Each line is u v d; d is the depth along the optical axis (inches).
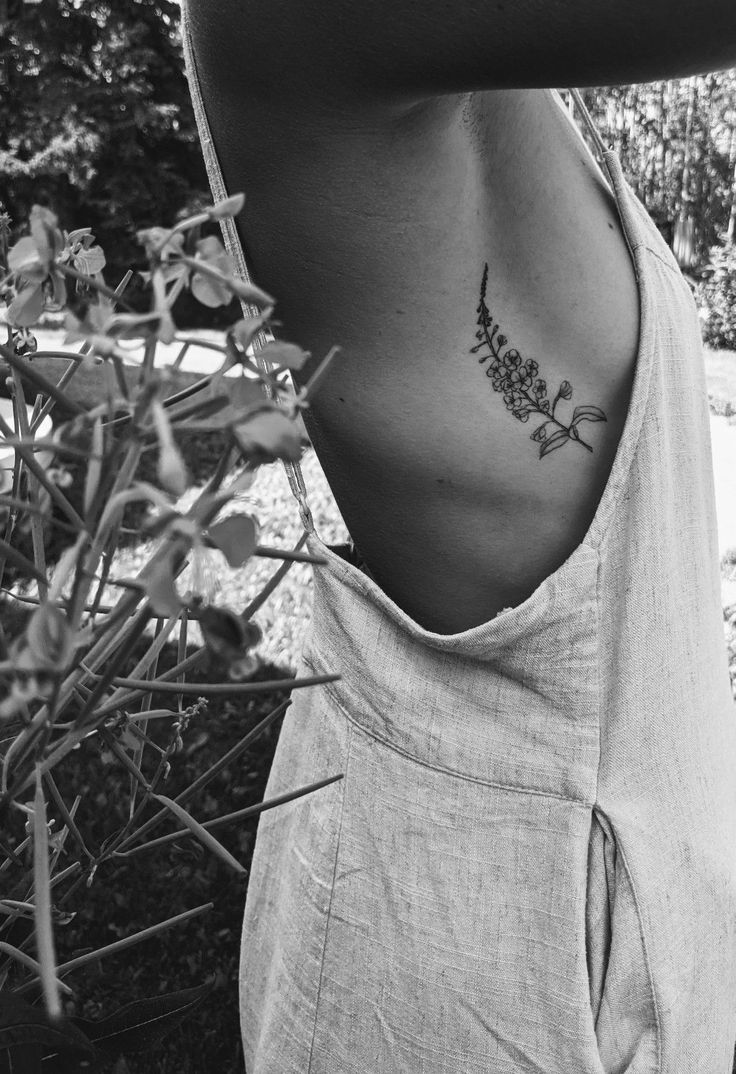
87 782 69.6
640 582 24.8
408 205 21.4
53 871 17.8
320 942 27.0
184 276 10.9
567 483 24.7
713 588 27.9
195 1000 17.7
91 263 13.9
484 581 25.5
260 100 20.0
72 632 9.4
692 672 26.4
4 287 12.3
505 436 24.0
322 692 27.1
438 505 24.6
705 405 27.4
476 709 25.3
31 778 12.3
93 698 12.3
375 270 22.0
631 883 25.1
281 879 30.3
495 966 25.4
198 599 10.1
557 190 23.8
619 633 25.0
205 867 66.4
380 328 22.8
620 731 25.2
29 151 408.2
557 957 25.2
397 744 25.9
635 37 17.6
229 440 10.2
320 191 21.1
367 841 26.3
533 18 17.6
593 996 25.6
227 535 10.0
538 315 23.7
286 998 28.0
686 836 26.0
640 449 24.5
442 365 23.3
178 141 420.8
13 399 15.3
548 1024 25.3
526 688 25.0
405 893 26.0
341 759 26.7
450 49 18.3
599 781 25.2
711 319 264.5
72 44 402.3
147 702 17.1
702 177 281.1
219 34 19.4
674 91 275.3
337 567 25.4
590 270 24.2
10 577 54.7
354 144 20.4
